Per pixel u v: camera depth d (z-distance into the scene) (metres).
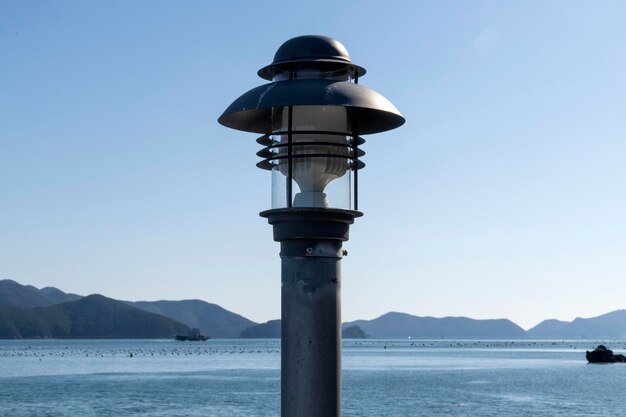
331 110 8.57
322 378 8.34
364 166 9.05
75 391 90.12
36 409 70.44
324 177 8.61
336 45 8.47
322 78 8.48
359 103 8.06
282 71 8.70
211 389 93.00
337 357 8.43
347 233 8.60
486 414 68.50
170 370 141.50
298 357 8.36
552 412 70.25
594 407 74.62
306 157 8.47
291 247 8.48
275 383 104.00
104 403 75.62
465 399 82.19
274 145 8.59
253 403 75.19
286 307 8.48
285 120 8.62
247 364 170.50
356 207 8.88
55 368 149.12
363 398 82.94
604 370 149.75
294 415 8.31
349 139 8.73
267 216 8.64
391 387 99.81
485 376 127.38
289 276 8.48
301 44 8.40
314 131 8.47
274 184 8.77
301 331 8.38
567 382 111.12
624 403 78.38
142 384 102.19
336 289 8.51
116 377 118.25
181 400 78.62
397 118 8.88
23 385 100.38
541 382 111.19
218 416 64.69
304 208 8.30
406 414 67.88
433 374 132.88
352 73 8.74
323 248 8.45
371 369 153.25
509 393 90.56
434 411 70.38
